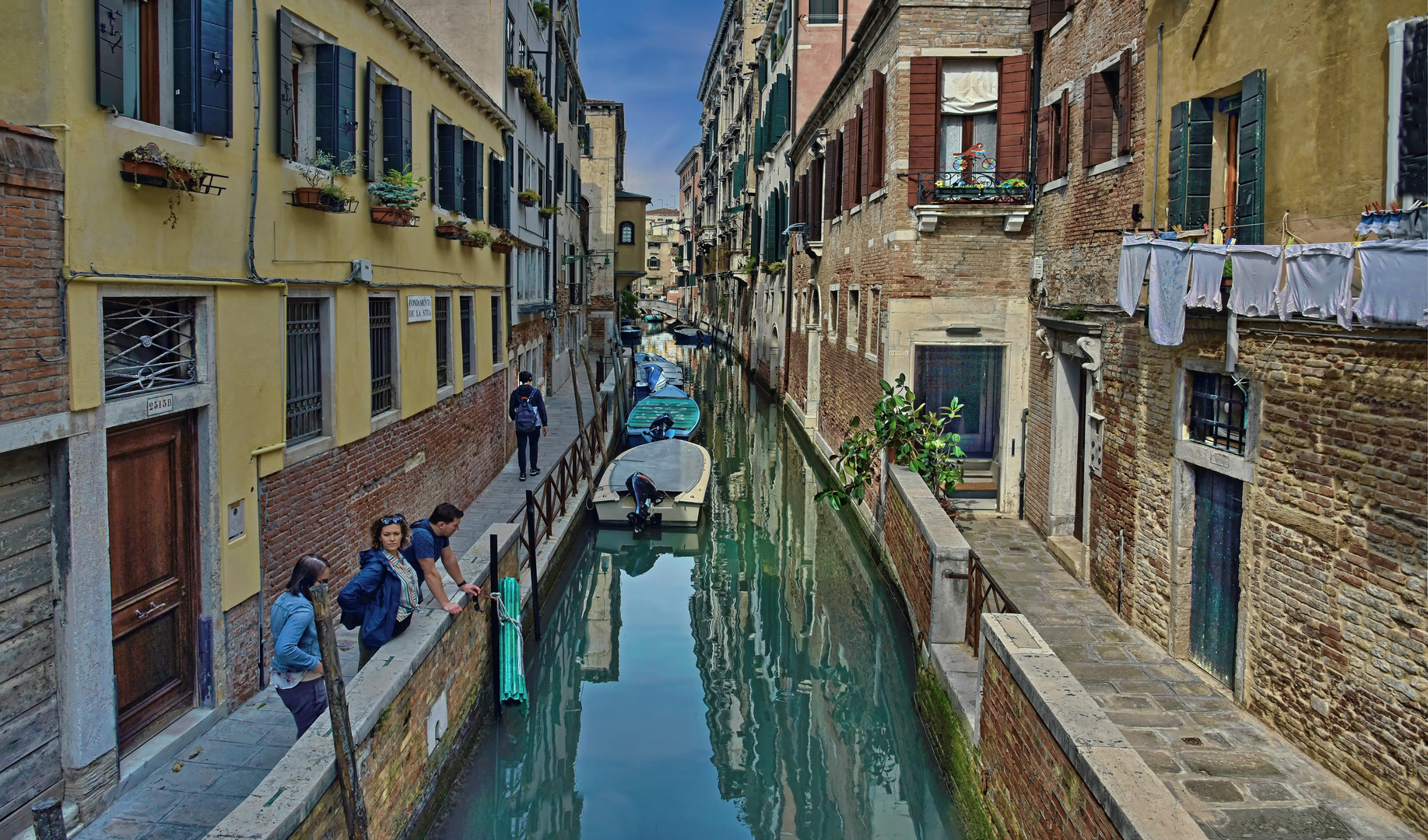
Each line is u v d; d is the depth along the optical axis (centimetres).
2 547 448
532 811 729
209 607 603
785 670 1001
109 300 525
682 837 693
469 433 1307
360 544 862
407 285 1003
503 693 802
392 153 949
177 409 566
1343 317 502
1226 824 491
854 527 1400
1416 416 482
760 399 2989
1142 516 781
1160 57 757
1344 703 535
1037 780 502
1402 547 492
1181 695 655
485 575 780
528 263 2012
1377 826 489
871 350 1419
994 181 1205
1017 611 626
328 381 795
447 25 1634
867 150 1419
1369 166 509
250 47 643
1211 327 662
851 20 2341
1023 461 1208
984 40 1224
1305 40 563
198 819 500
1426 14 462
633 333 4947
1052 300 1073
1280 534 593
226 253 615
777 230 2727
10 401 440
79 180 478
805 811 728
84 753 490
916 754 793
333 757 468
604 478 1509
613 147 4066
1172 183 724
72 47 472
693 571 1327
